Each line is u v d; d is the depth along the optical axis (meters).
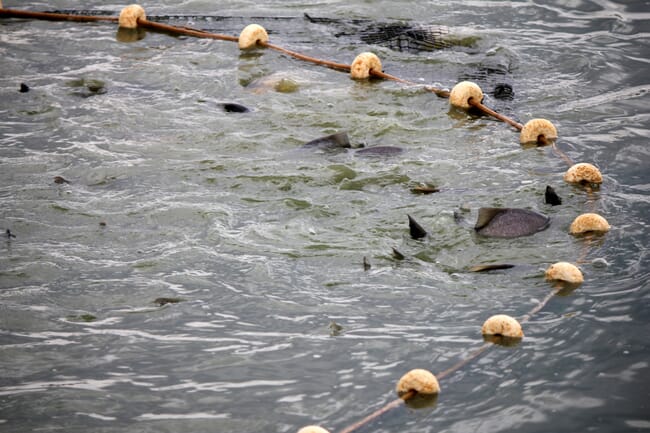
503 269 14.27
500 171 17.78
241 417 10.94
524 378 11.54
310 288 13.77
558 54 24.03
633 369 11.61
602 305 13.07
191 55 24.16
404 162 18.12
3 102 21.12
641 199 16.48
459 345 12.27
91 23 26.80
